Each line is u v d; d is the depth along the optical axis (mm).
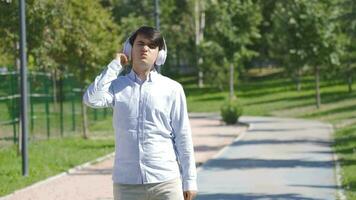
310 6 50000
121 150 5973
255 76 74375
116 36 31266
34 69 28125
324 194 14508
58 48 23891
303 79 66688
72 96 33750
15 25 22141
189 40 76500
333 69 52156
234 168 19531
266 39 75250
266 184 16172
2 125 23938
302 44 50500
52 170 18953
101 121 42125
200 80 71500
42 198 14422
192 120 47406
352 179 16328
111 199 14172
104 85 5922
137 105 5945
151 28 6043
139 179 5910
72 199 14250
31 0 22000
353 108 49125
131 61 6070
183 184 6027
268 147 26484
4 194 14773
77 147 26188
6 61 32750
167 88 6023
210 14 61719
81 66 29469
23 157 17750
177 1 75812
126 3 72375
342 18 26672
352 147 24891
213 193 14797
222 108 42750
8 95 24438
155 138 5953
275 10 64250
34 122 28281
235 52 60625
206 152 25156
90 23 28203
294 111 52094
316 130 35625
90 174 18766
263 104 57312
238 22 60312
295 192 14828
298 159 21812
